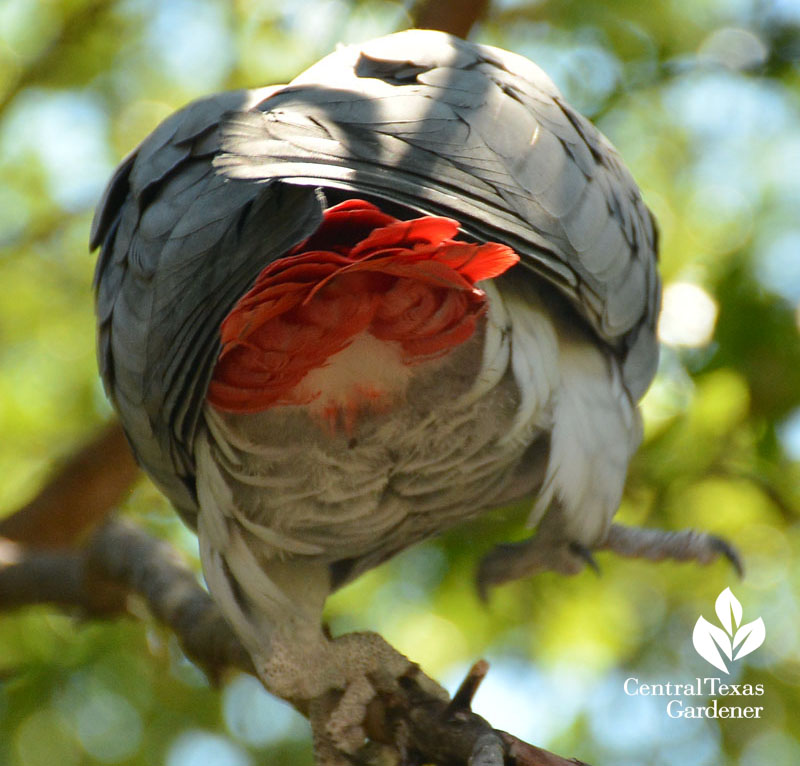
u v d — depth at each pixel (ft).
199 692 34.86
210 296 16.34
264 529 19.86
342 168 15.89
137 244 18.97
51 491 31.01
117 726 34.17
